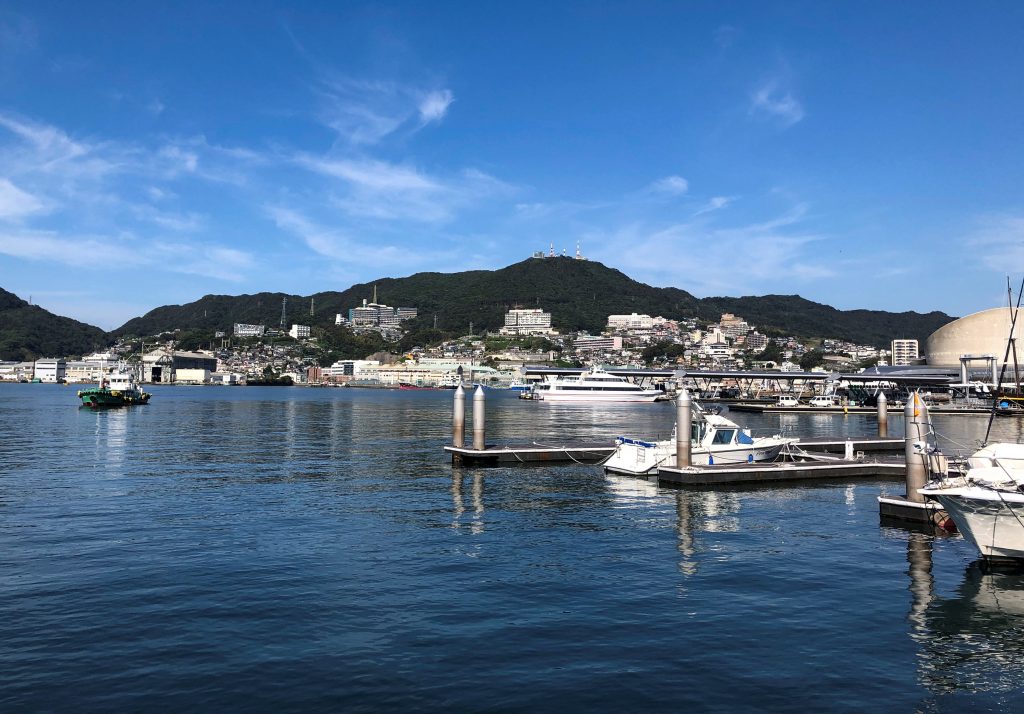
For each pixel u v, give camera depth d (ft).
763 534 90.53
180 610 58.75
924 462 99.71
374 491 122.11
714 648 52.19
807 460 150.10
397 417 367.04
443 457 175.83
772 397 653.30
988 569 74.13
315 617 57.47
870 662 50.03
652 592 65.41
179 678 46.16
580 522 97.14
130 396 449.89
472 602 61.87
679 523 97.09
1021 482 84.43
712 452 143.95
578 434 268.82
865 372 620.08
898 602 63.26
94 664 48.16
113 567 71.20
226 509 103.65
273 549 79.51
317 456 176.55
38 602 60.39
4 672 46.80
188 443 207.82
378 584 66.54
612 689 45.27
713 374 636.48
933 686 46.32
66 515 97.71
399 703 43.09
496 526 93.81
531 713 42.04
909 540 87.45
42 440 211.82
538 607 60.75
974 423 361.71
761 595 64.85
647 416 418.51
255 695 43.96
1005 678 47.67
